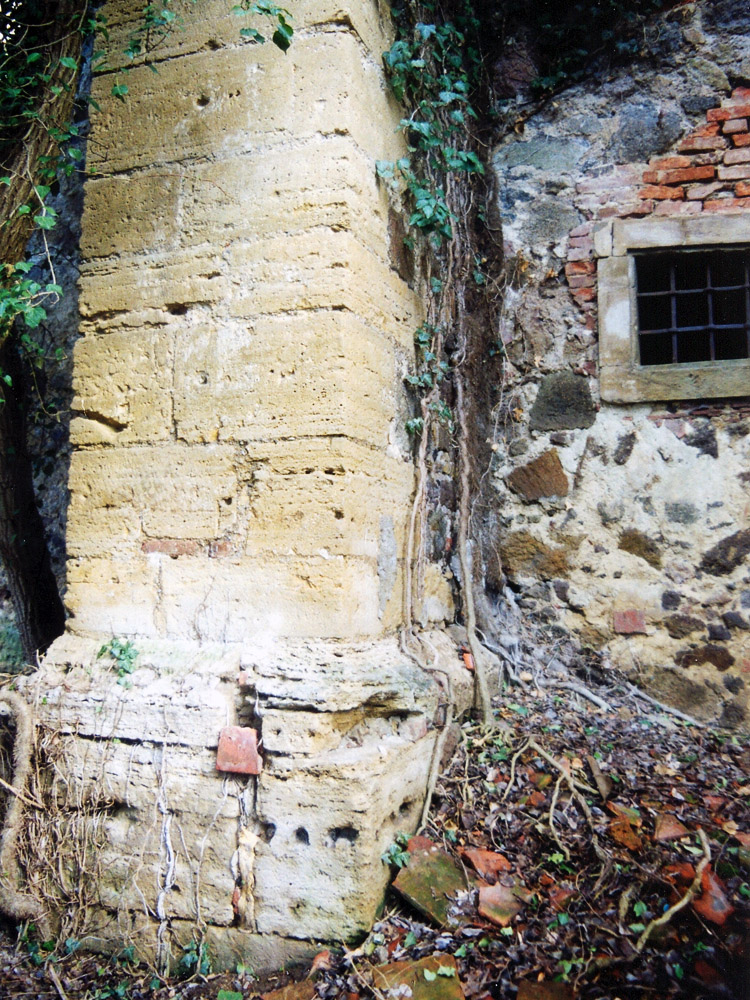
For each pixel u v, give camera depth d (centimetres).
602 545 388
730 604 369
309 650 268
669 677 373
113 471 306
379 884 255
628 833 272
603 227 400
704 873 251
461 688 331
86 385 312
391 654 296
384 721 282
